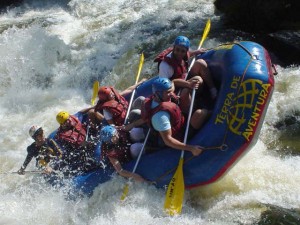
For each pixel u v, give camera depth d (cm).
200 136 437
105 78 774
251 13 775
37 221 476
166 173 461
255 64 430
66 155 539
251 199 452
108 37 871
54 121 693
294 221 416
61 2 1180
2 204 504
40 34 873
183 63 500
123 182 485
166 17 876
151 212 459
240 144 419
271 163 500
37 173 535
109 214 467
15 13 1176
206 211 452
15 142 654
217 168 436
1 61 839
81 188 495
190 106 456
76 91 773
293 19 759
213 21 825
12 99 778
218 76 481
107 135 478
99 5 1078
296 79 624
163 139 439
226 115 426
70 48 854
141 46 798
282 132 556
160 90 439
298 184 463
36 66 826
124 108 542
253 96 417
